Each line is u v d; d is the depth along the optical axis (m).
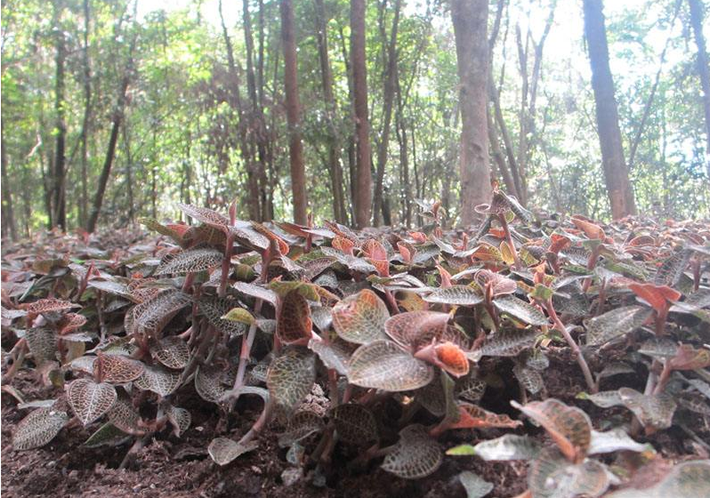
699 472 0.18
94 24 2.96
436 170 3.71
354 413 0.24
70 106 3.38
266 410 0.27
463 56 1.50
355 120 2.31
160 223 0.34
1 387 0.37
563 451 0.18
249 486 0.25
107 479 0.27
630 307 0.28
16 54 3.10
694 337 0.30
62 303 0.37
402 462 0.22
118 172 3.52
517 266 0.37
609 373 0.27
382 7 2.88
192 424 0.31
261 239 0.31
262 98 2.62
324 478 0.25
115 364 0.29
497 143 2.53
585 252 0.37
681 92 3.29
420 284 0.33
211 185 3.12
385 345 0.22
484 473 0.23
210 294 0.33
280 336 0.24
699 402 0.25
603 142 1.67
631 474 0.19
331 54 3.12
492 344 0.26
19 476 0.29
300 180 2.21
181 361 0.30
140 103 3.18
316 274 0.35
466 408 0.22
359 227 2.27
